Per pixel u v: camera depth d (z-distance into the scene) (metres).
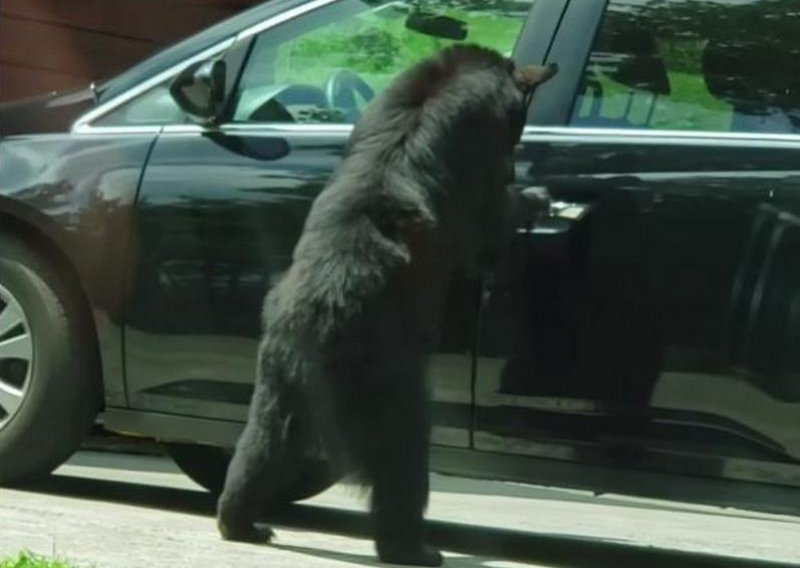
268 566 9.30
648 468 10.12
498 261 10.07
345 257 9.43
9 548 9.30
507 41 10.81
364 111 10.09
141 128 11.50
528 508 15.18
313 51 11.31
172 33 19.64
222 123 11.29
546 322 10.24
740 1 10.37
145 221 11.24
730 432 9.96
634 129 10.32
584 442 10.22
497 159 9.82
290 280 9.71
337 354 9.43
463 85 9.75
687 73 10.35
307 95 11.18
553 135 10.41
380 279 9.39
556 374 10.23
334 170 10.59
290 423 9.78
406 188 9.49
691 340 9.98
